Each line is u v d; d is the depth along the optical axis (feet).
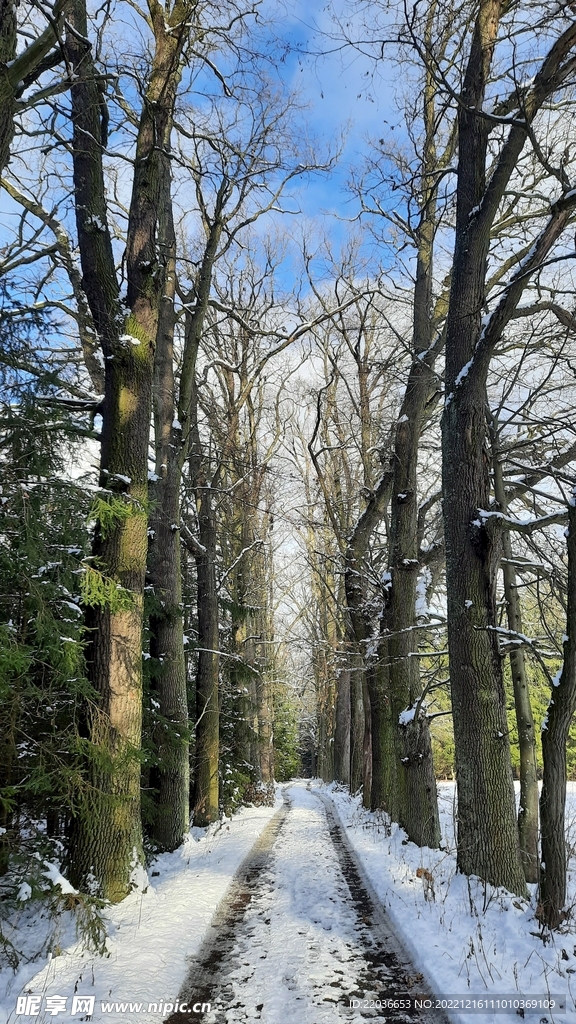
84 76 21.26
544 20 18.79
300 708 143.74
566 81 20.75
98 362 31.83
